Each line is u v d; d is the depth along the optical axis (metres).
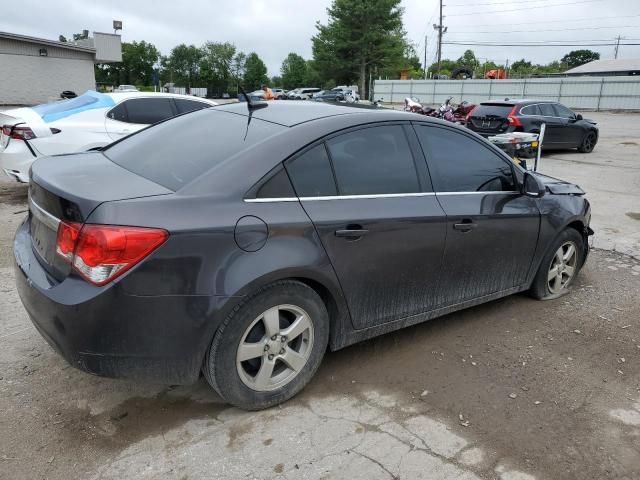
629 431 2.83
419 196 3.27
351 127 3.07
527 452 2.63
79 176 2.74
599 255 5.87
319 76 68.38
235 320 2.57
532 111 14.14
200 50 79.94
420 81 46.81
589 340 3.84
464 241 3.49
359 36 63.31
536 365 3.47
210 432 2.68
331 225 2.82
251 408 2.82
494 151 3.81
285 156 2.77
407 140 3.32
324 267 2.81
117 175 2.79
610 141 18.88
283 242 2.65
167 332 2.42
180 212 2.42
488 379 3.28
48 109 7.46
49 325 2.41
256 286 2.57
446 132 3.55
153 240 2.32
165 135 3.34
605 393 3.19
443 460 2.54
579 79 38.16
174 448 2.56
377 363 3.41
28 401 2.87
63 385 3.03
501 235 3.74
